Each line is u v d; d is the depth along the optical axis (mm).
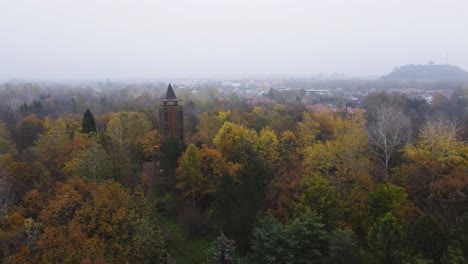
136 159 68562
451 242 30797
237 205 44906
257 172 46250
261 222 38969
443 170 51344
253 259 36844
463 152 53938
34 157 61594
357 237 39188
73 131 79750
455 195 45250
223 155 61594
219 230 49969
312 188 42875
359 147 60281
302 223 35562
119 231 35531
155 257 37062
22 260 30938
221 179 48000
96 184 43781
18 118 102438
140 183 59219
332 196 42281
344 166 52125
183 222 53062
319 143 59625
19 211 41562
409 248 30547
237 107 124000
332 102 166500
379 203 41656
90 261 29062
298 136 71062
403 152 61188
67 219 36875
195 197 59188
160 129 79625
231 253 35344
